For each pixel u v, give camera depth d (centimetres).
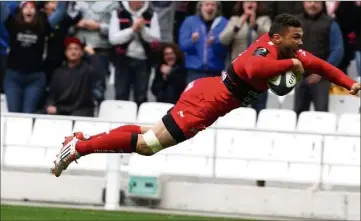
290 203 5084
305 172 5178
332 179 5150
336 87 5728
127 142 3353
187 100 3331
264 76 3169
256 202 5103
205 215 5006
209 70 5559
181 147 5281
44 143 5353
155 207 5166
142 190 5097
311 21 5428
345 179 5147
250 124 5491
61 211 4900
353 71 5688
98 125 5297
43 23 5616
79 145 3375
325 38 5425
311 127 5384
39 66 5666
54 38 5691
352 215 5044
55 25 5666
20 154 5362
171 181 5212
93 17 5712
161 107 5472
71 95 5562
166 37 5756
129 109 5578
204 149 5259
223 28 5525
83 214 4825
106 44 5741
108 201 5069
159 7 5691
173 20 5762
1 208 4931
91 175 5366
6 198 5266
